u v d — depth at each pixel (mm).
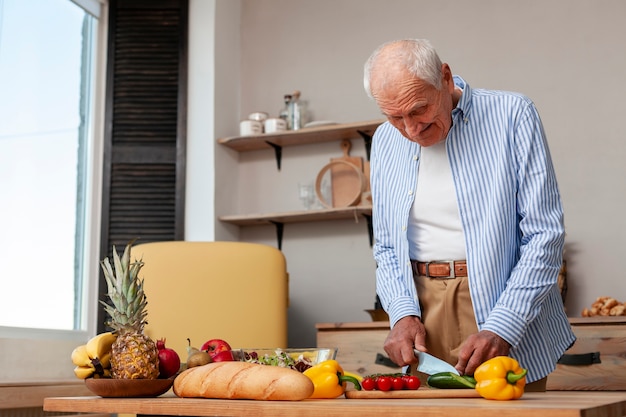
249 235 4145
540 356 1806
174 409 1360
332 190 3979
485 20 3873
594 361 2926
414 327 1794
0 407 2639
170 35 4070
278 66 4230
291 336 3967
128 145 3967
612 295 3459
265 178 4164
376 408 1178
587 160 3592
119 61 4043
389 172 2035
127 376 1544
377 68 1747
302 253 4023
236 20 4297
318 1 4219
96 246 3900
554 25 3748
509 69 3789
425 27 3980
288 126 4016
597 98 3623
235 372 1410
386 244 2031
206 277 3223
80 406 1462
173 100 4016
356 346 3256
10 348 3205
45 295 3521
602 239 3514
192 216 3934
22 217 3408
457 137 1897
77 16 3932
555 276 1729
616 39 3635
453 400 1342
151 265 3217
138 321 1656
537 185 1812
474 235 1852
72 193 3791
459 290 1890
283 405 1254
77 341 3648
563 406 1109
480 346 1580
